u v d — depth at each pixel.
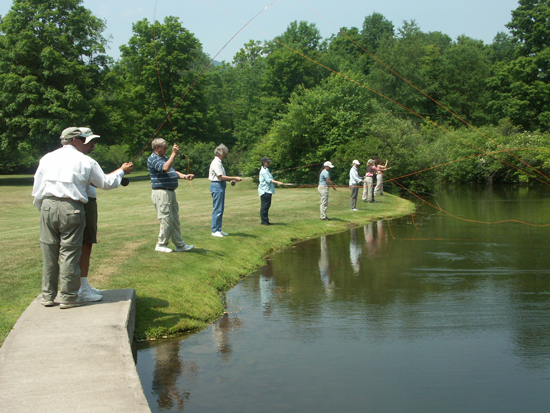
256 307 6.16
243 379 4.09
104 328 4.26
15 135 38.56
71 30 40.56
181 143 46.59
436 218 16.27
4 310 5.02
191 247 8.38
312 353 4.64
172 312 5.50
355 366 4.35
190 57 46.00
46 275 4.75
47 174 4.52
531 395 3.83
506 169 39.44
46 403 3.11
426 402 3.71
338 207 17.62
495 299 6.45
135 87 46.22
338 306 6.18
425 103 52.81
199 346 4.83
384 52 55.75
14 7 38.72
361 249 10.40
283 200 20.19
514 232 12.98
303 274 8.02
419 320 5.60
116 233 10.35
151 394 3.83
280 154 31.39
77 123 38.53
